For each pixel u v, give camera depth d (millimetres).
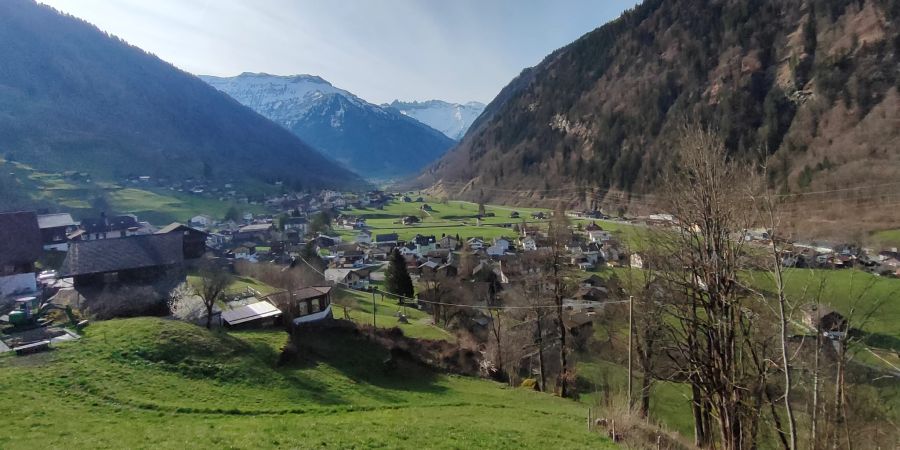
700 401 29094
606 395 42125
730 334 23672
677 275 26688
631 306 29734
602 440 26344
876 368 35906
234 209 175250
